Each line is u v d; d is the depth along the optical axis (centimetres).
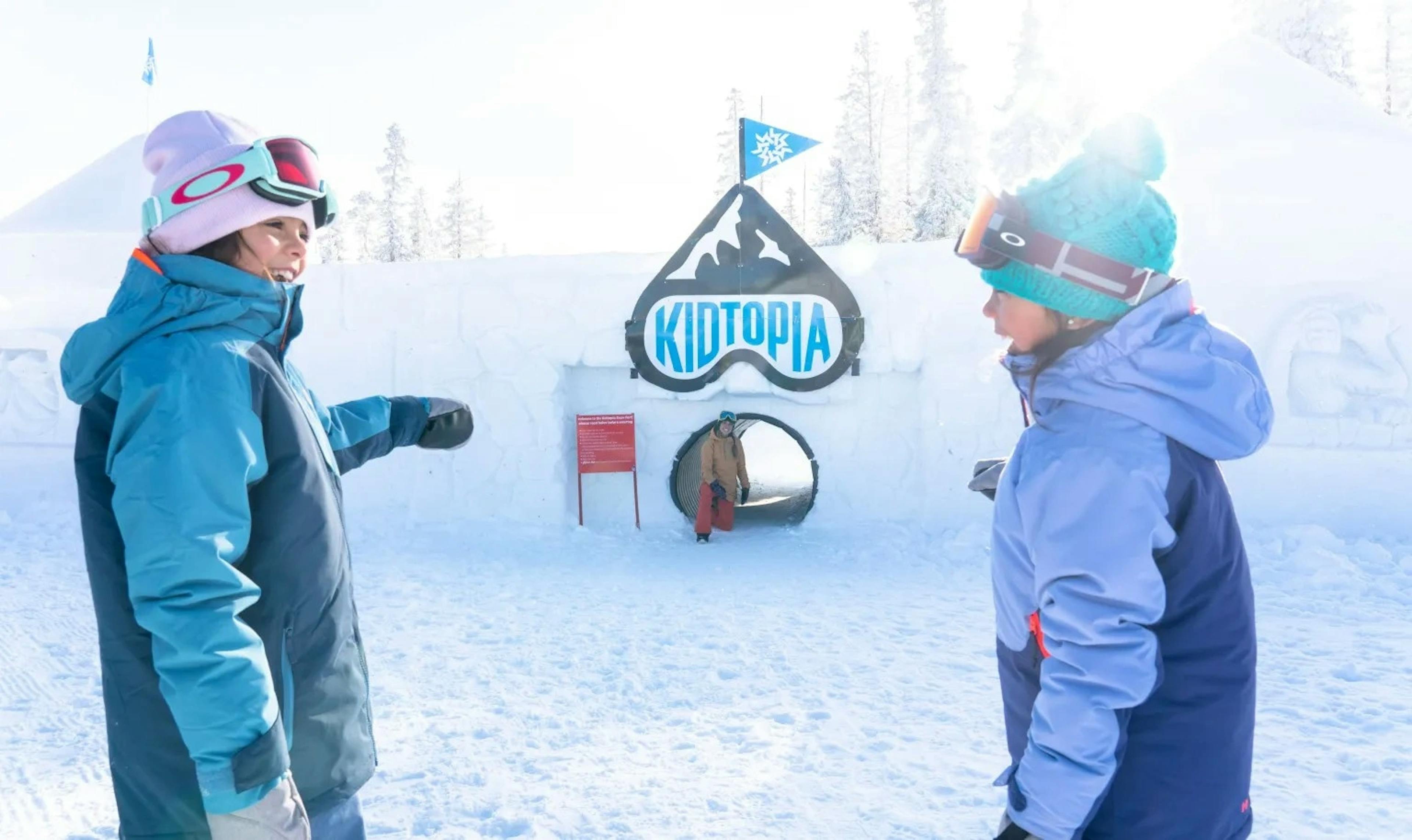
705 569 816
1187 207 902
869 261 973
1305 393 850
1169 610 132
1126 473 125
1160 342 127
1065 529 128
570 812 340
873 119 3706
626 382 1017
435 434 222
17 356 1077
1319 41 2102
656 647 568
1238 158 966
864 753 394
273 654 153
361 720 170
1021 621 146
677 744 409
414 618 648
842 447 987
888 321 960
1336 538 784
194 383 140
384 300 1023
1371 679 477
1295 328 851
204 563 134
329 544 161
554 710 457
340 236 4284
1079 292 129
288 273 172
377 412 208
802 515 1112
